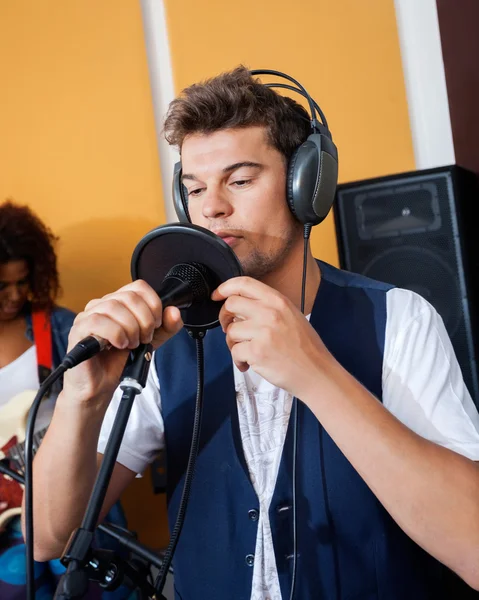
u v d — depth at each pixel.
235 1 2.33
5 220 1.81
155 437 1.11
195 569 1.04
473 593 1.19
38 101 2.17
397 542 1.01
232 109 1.00
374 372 1.04
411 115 2.50
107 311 0.74
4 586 1.53
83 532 0.65
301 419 1.03
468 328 1.87
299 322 0.82
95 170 2.20
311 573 0.98
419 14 2.49
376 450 0.81
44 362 1.78
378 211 1.98
